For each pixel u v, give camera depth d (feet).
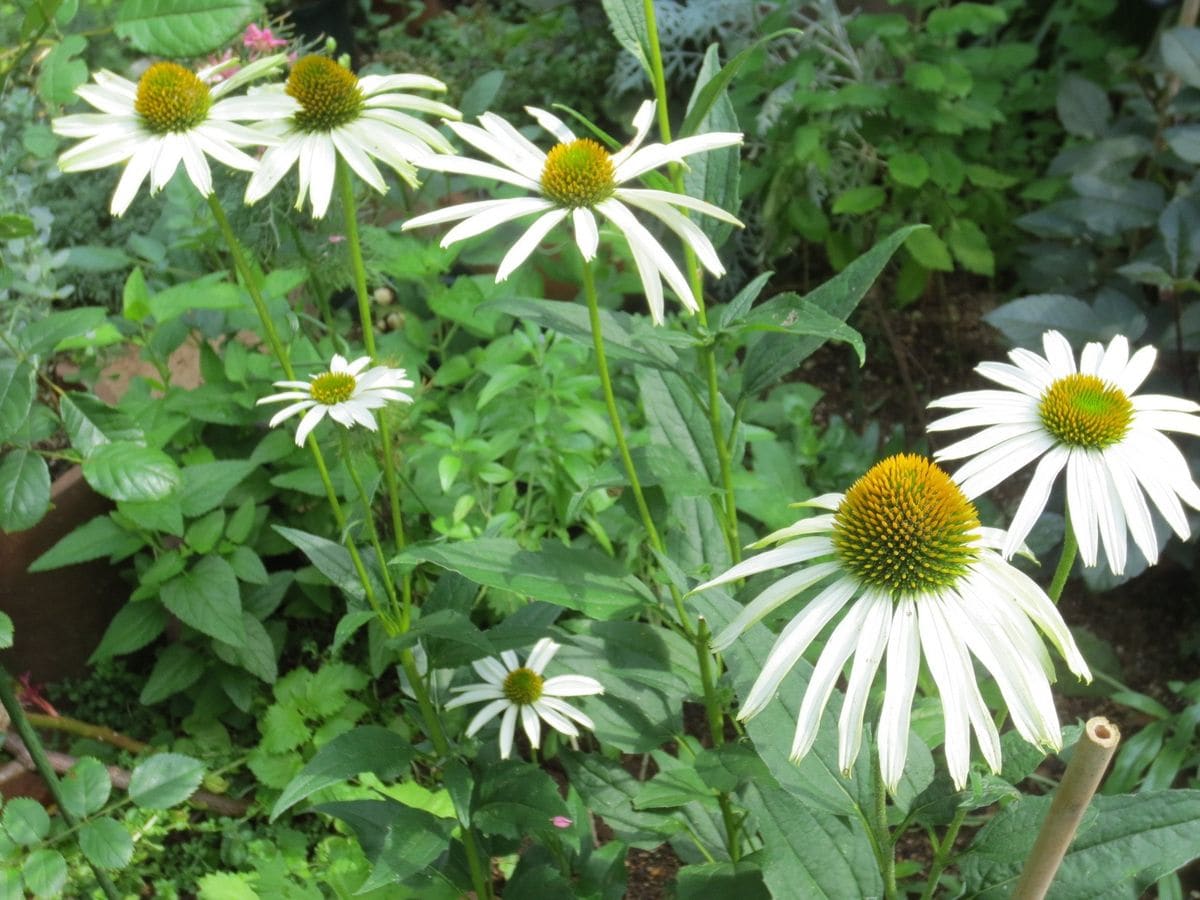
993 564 1.27
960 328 3.83
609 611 1.58
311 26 4.38
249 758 2.39
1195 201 2.78
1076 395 1.36
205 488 2.42
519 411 2.62
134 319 2.52
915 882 2.30
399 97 1.62
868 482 1.28
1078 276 3.22
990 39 4.23
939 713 1.59
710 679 1.73
